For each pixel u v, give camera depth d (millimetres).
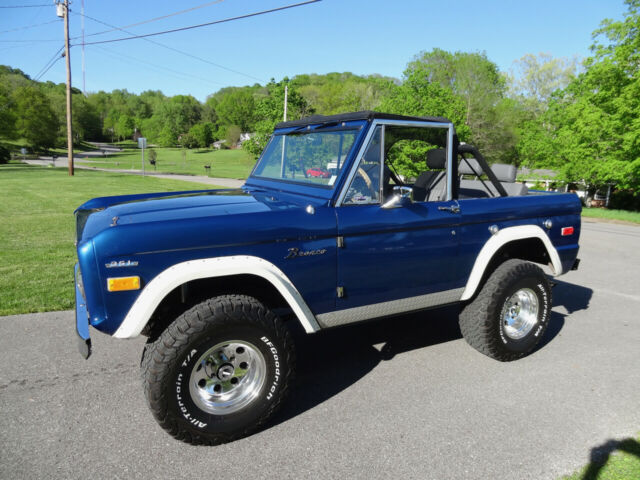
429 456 2529
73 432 2729
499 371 3611
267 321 2625
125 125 147500
